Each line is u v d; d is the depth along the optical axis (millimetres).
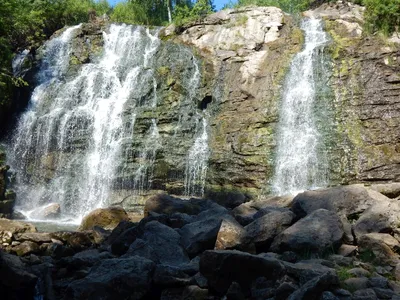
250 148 17578
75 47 22906
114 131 18953
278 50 20328
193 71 20891
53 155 18859
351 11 21609
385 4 18859
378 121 16891
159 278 6020
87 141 19062
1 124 19734
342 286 5449
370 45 18750
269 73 19641
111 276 5941
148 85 20391
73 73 21672
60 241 8672
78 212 17641
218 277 5801
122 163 18094
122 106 19656
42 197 17969
